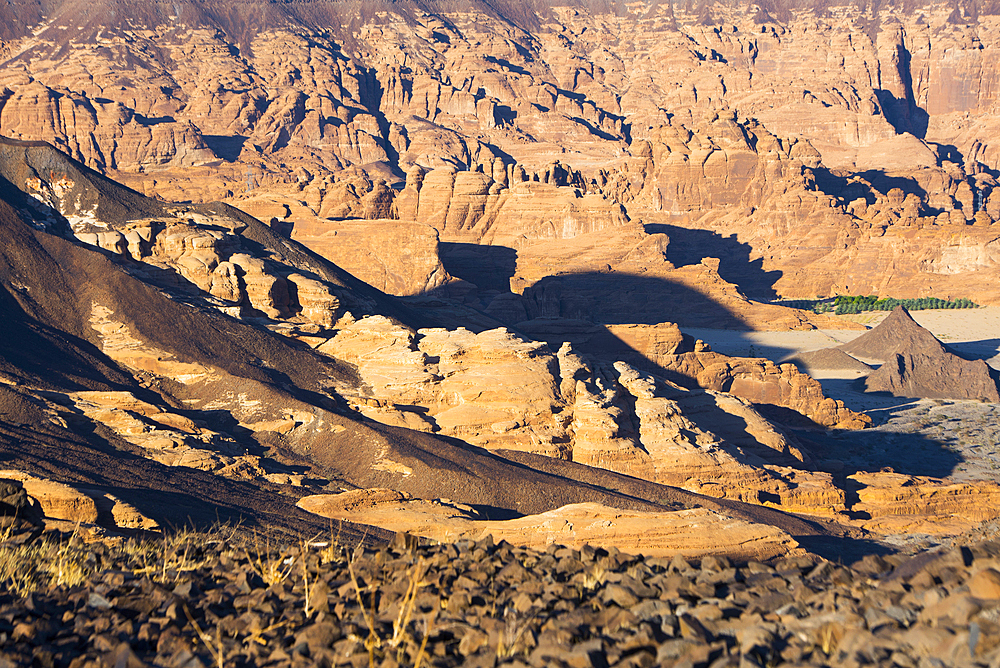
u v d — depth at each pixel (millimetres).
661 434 55844
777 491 51656
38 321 57031
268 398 53562
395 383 59000
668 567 9766
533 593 8836
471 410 55375
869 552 42438
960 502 53188
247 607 9055
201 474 41188
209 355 59062
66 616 8609
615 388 59656
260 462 46125
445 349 59938
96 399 48219
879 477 56500
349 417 53125
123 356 56719
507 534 34844
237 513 35406
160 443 43938
